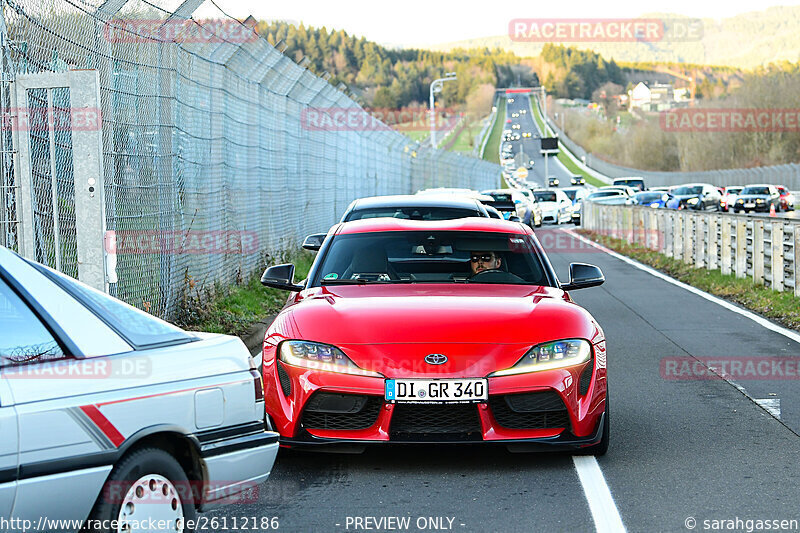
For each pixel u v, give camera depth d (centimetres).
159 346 572
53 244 1116
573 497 749
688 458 866
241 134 2108
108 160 1255
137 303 1384
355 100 3959
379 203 1418
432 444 840
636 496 752
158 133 1488
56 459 492
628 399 1134
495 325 843
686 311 1998
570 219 6888
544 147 15675
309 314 879
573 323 861
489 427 808
